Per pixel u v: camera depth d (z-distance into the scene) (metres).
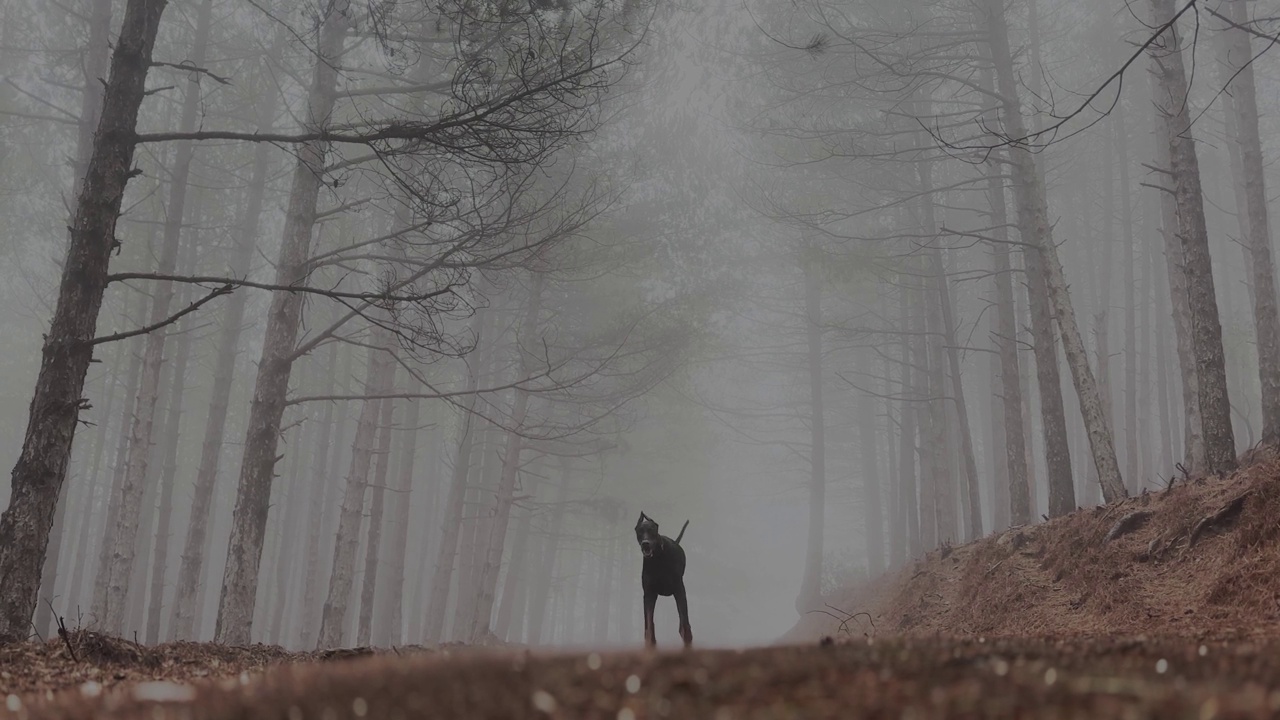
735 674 1.72
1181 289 17.78
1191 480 10.68
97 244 7.59
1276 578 6.90
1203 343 11.62
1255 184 16.78
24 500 7.06
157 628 21.70
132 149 7.96
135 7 7.99
